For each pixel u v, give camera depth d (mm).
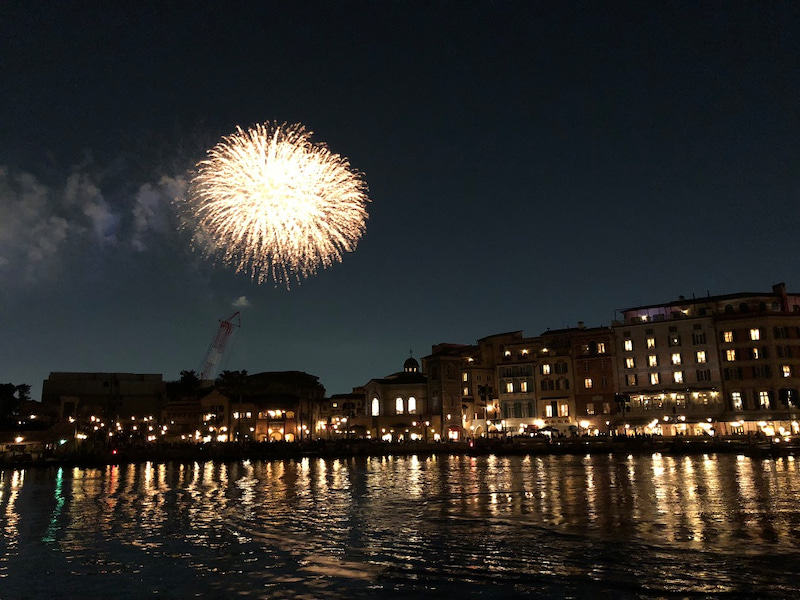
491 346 138125
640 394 116250
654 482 52500
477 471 70812
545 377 125938
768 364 107688
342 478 66562
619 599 21109
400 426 135500
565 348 126438
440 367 134500
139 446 111688
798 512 35812
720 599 20953
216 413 141625
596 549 27703
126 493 54375
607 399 119688
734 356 110562
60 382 156000
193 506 44312
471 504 42375
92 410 150625
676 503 39781
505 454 104750
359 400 161250
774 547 27375
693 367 113625
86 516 40250
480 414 134375
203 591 22672
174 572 25250
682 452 94625
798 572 23625
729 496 42562
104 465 99125
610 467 71125
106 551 29188
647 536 30031
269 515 39312
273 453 110125
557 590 22125
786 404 101562
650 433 112312
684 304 117938
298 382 158125
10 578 24672
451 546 29047
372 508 41625
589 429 119750
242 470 83188
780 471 61312
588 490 47938
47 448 110500
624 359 119750
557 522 34312
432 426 133375
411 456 111750
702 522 33125
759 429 105500
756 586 22078
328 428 160500
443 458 104000
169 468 89938
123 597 22156
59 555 28500
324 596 21906
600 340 122438
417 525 34594
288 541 30875
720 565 24703
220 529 34469
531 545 28812
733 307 114438
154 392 163000
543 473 65062
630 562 25406
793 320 109250
